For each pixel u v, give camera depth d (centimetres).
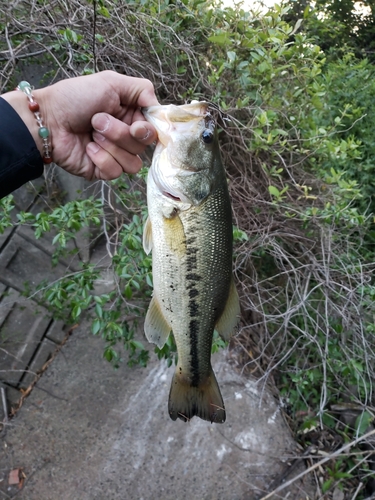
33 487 67
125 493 67
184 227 36
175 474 69
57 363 84
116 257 58
